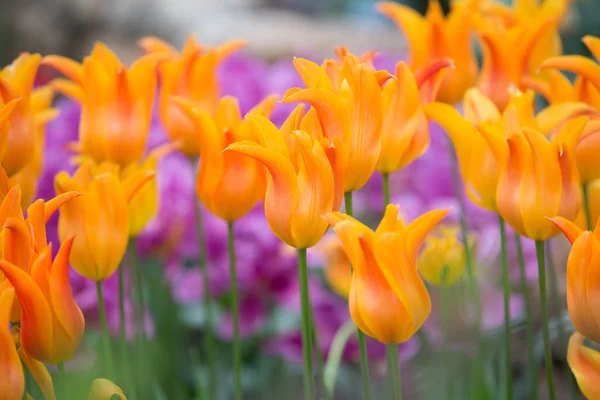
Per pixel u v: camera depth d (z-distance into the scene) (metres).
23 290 0.82
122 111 0.97
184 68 1.02
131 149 0.98
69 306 0.84
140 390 1.01
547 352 0.90
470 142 0.92
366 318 0.83
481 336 1.05
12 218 0.82
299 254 0.87
